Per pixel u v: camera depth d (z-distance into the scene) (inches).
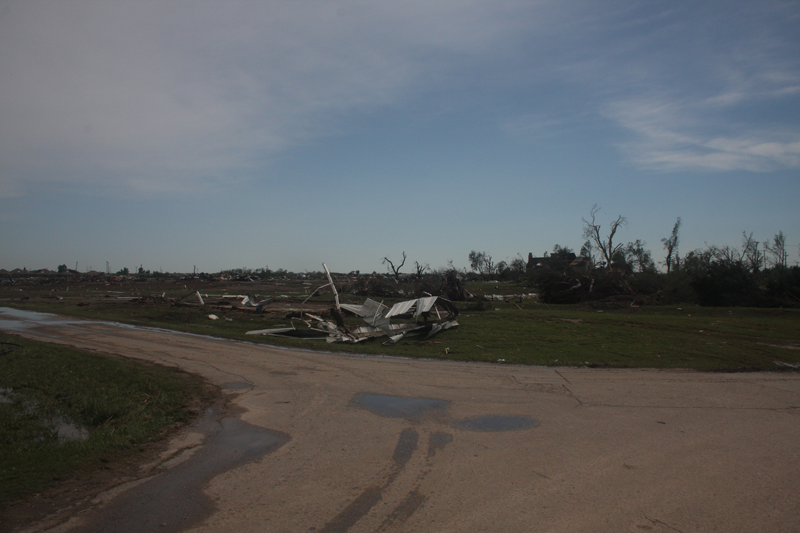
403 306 874.1
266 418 315.3
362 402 361.4
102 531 163.5
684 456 243.0
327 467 226.8
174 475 216.5
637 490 200.1
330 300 1711.4
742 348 661.9
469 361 564.1
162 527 166.7
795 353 630.5
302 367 517.0
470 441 267.3
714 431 287.1
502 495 194.5
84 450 243.8
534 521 171.6
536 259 4392.2
